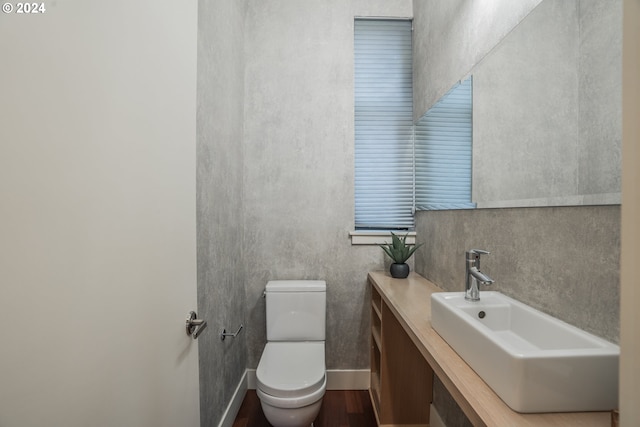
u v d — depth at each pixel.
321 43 2.18
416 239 2.15
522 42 0.97
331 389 2.17
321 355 1.74
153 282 0.73
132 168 0.65
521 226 0.98
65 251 0.48
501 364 0.63
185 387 0.90
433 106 1.78
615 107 0.65
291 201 2.18
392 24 2.26
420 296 1.50
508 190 1.04
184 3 0.90
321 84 2.18
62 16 0.48
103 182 0.56
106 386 0.57
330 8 2.19
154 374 0.73
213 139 1.52
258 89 2.17
